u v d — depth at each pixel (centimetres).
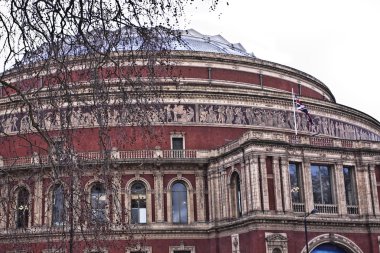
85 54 2166
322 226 6256
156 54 2216
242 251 6194
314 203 6341
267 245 5884
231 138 7169
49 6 1989
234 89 7325
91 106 2227
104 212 2739
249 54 9669
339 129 8088
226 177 6681
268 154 6172
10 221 2753
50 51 2088
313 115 7794
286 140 6338
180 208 6900
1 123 2427
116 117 2391
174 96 7112
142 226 6688
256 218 5922
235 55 8244
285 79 8700
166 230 6694
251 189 6075
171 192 6900
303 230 6147
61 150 2230
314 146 6450
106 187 2439
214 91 7238
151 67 2217
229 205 6562
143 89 2281
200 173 6988
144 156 6819
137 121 2352
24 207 2756
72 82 2252
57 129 2291
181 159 6869
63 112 2316
